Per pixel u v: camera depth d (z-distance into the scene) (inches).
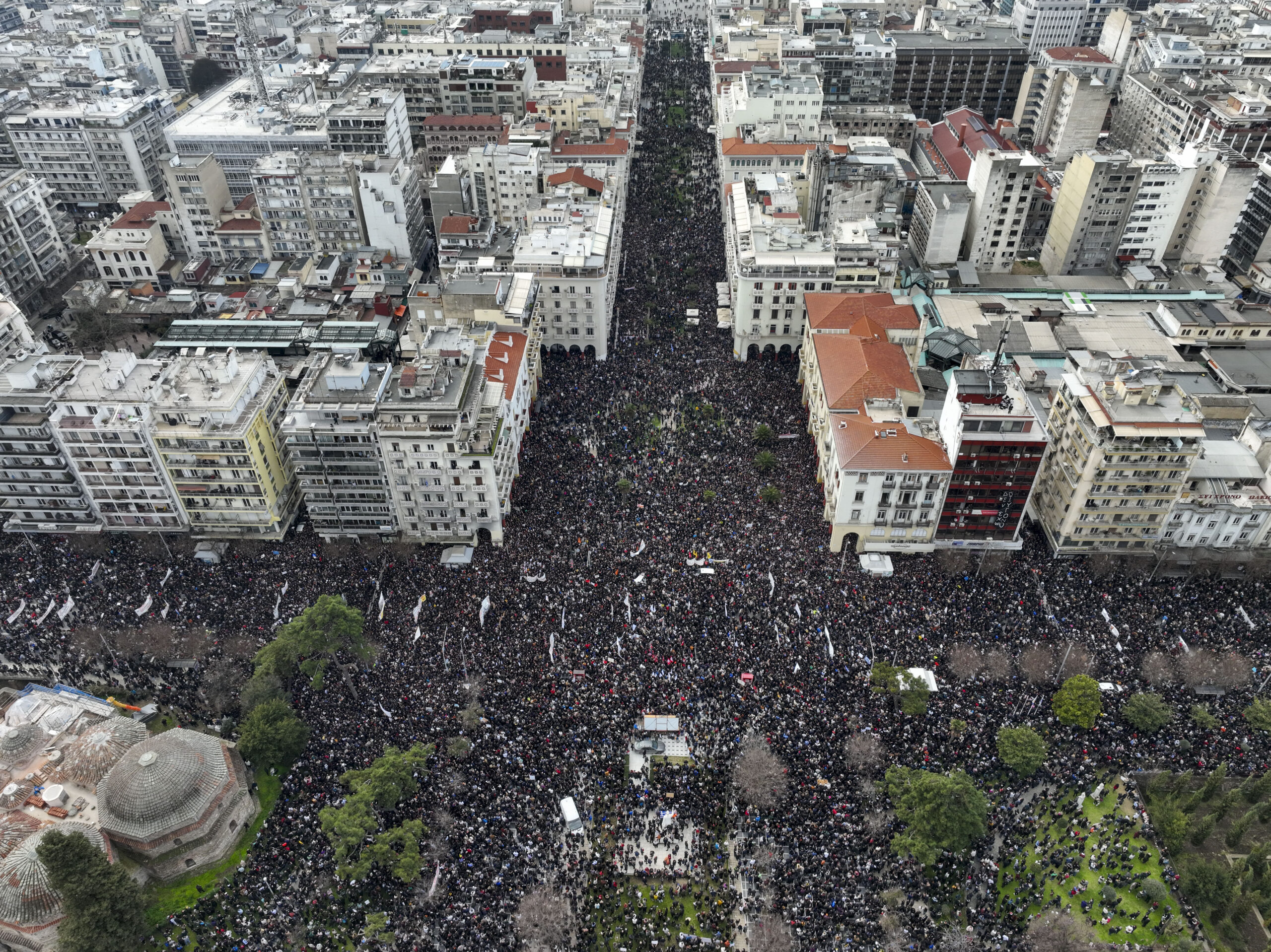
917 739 5221.5
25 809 4958.2
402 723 5324.8
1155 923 4522.6
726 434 7785.4
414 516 6717.5
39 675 5802.2
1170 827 4805.6
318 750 5211.6
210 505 6732.3
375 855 4507.9
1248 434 6825.8
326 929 4456.2
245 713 5423.2
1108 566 6505.9
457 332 6830.7
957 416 6200.8
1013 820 4864.7
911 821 4677.7
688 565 6392.7
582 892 4626.0
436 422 6254.9
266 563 6624.0
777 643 5777.6
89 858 4375.0
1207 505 6427.2
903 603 6102.4
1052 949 4340.6
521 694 5482.3
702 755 5246.1
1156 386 6087.6
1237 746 5265.8
